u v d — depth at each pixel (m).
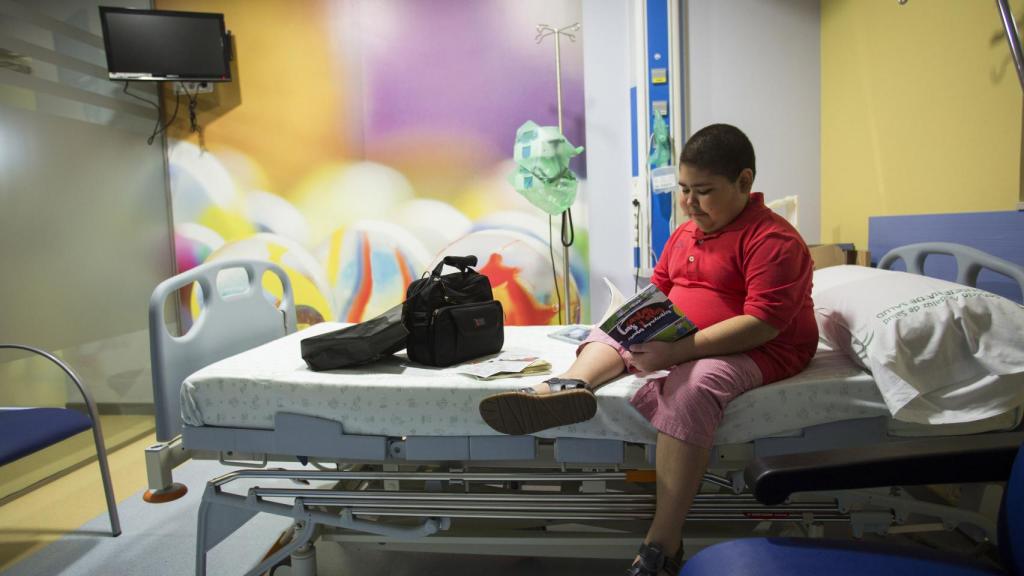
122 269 3.42
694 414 1.41
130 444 3.18
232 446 1.67
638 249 3.30
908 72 2.39
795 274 1.51
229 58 3.51
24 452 1.92
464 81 3.48
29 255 2.89
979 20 1.97
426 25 3.48
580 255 3.49
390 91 3.53
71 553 2.05
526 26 3.41
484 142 3.50
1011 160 1.85
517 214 3.53
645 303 1.49
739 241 1.61
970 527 1.84
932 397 1.43
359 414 1.61
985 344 1.41
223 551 2.04
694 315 1.65
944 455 0.89
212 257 3.71
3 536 2.19
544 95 3.44
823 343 1.91
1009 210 1.81
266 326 2.42
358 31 3.51
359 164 3.59
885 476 0.90
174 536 2.16
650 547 1.36
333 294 3.68
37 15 2.98
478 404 1.57
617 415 1.53
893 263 2.39
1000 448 0.89
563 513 1.54
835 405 1.50
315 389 1.63
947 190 2.16
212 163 3.66
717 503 1.56
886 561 0.89
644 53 3.17
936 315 1.45
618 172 3.39
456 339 1.82
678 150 3.21
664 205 3.22
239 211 3.68
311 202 3.63
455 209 3.56
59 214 3.05
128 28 3.26
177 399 1.93
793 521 1.55
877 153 2.64
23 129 2.88
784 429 1.50
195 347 2.03
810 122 3.24
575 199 3.45
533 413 1.41
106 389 3.31
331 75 3.55
